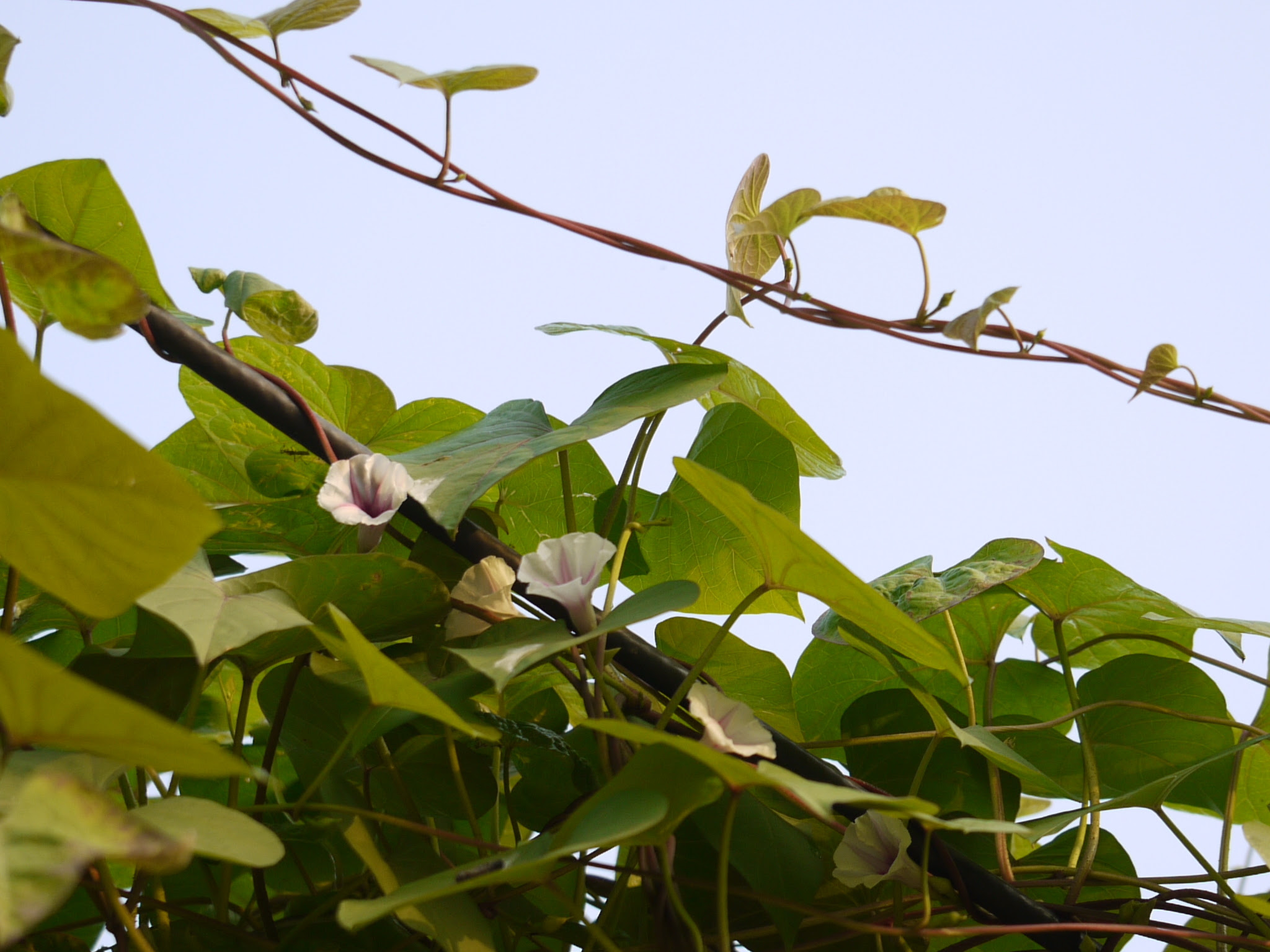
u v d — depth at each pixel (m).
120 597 1.80
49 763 1.87
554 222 2.05
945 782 2.06
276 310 2.00
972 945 1.98
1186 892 2.00
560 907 2.00
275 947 1.93
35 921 1.67
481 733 1.86
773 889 1.94
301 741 1.97
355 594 1.94
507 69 2.01
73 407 1.76
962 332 2.03
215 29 2.04
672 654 2.08
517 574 1.97
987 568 2.05
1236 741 2.08
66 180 1.98
